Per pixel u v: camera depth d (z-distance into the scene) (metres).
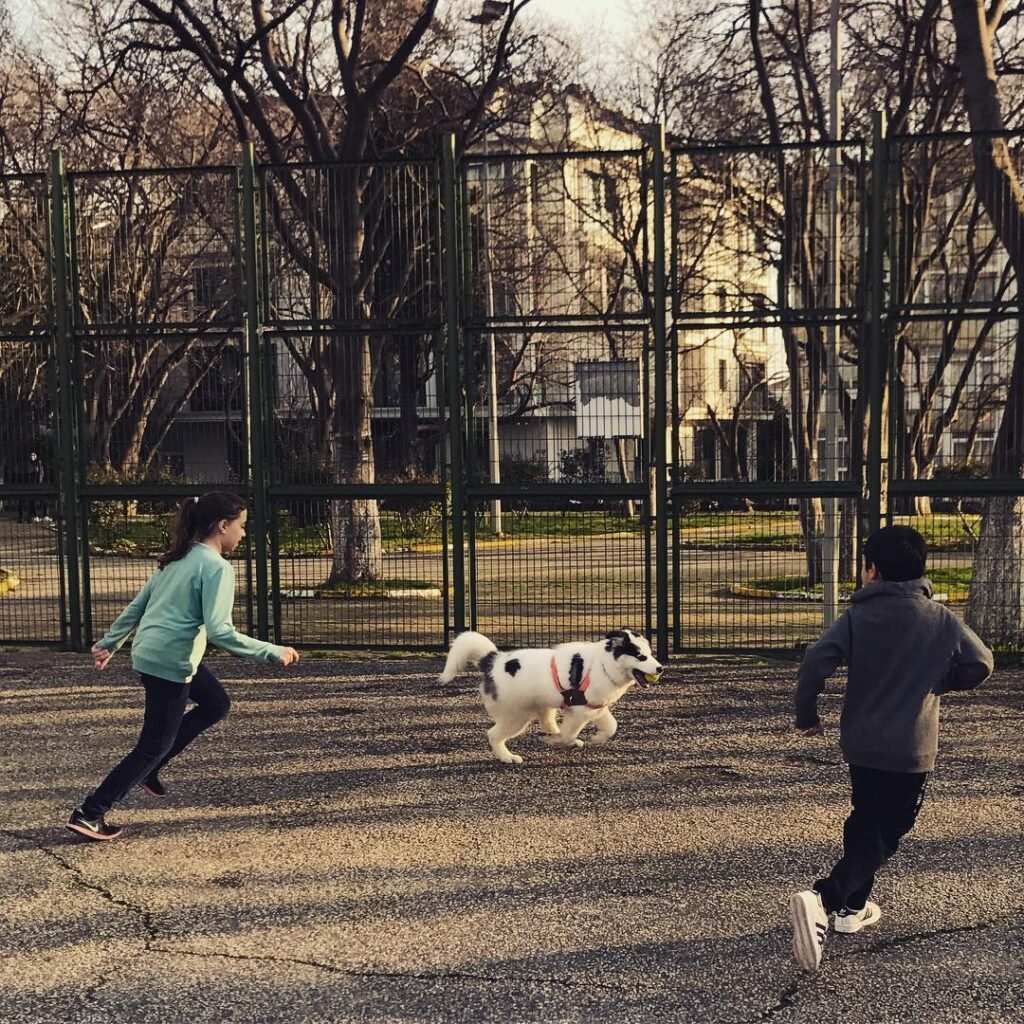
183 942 4.46
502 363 15.51
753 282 14.45
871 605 4.39
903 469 10.82
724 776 6.72
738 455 14.19
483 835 5.74
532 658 7.01
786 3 20.48
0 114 25.61
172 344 16.67
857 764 4.32
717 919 4.67
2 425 11.34
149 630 5.59
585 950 4.37
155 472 11.35
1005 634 10.40
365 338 13.84
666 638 10.24
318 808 6.20
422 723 8.07
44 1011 3.88
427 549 18.88
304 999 3.97
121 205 11.86
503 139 25.20
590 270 14.15
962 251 12.31
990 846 5.49
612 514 12.79
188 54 20.14
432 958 4.30
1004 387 10.87
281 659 5.46
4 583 15.73
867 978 4.12
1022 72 17.81
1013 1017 3.81
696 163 11.62
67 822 5.81
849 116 20.89
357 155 16.06
